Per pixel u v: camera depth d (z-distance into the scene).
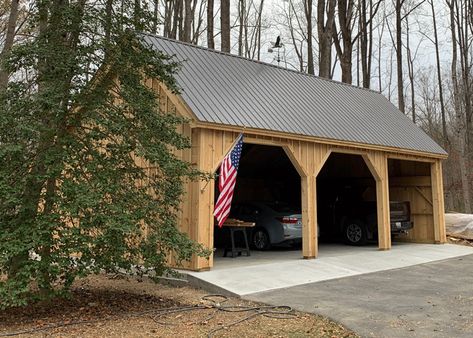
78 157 5.93
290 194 16.61
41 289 5.67
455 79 21.52
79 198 5.29
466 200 19.84
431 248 12.73
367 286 7.64
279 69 13.38
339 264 9.58
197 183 8.15
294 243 11.77
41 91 5.84
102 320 5.57
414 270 9.36
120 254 5.88
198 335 4.95
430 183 14.30
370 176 14.90
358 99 14.62
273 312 5.94
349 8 21.48
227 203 8.37
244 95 10.23
